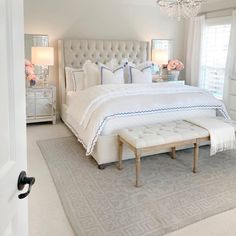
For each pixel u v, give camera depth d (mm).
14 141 894
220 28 5805
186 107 3678
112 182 2891
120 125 3328
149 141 2783
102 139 3164
